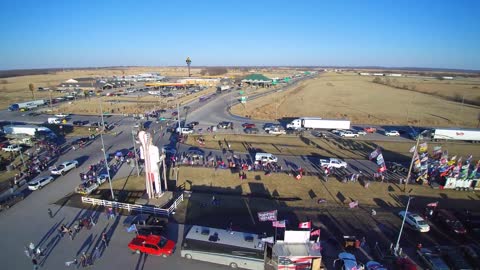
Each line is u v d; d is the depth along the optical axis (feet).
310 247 92.27
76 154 192.75
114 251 98.17
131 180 153.58
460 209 126.82
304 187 145.07
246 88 551.18
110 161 179.52
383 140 228.84
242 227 111.86
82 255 93.30
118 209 124.77
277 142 219.20
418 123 284.41
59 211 123.13
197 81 585.22
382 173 159.33
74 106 365.40
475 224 110.93
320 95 467.93
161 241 97.66
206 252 92.63
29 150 199.11
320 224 113.91
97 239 104.42
